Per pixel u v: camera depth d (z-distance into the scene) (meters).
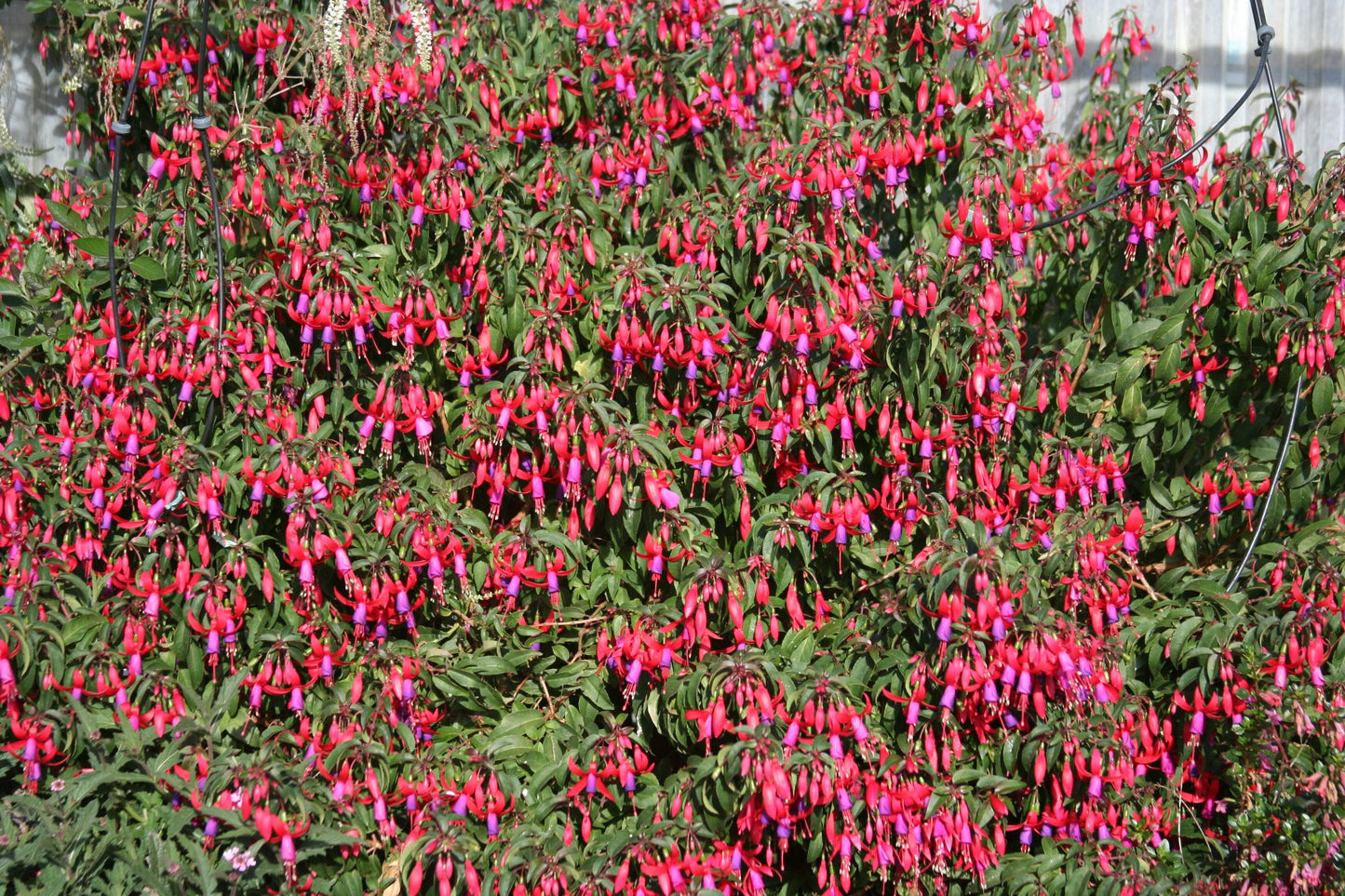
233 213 2.96
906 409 2.96
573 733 2.89
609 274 3.05
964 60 3.20
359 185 2.93
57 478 2.78
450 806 2.60
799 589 3.16
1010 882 2.67
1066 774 2.60
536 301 3.00
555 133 3.37
